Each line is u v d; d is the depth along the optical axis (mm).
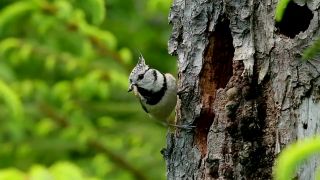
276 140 6086
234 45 6340
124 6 12438
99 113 11992
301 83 5918
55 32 10836
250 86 6246
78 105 11242
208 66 6699
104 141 10977
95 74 10375
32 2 10117
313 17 5891
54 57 10734
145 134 11219
